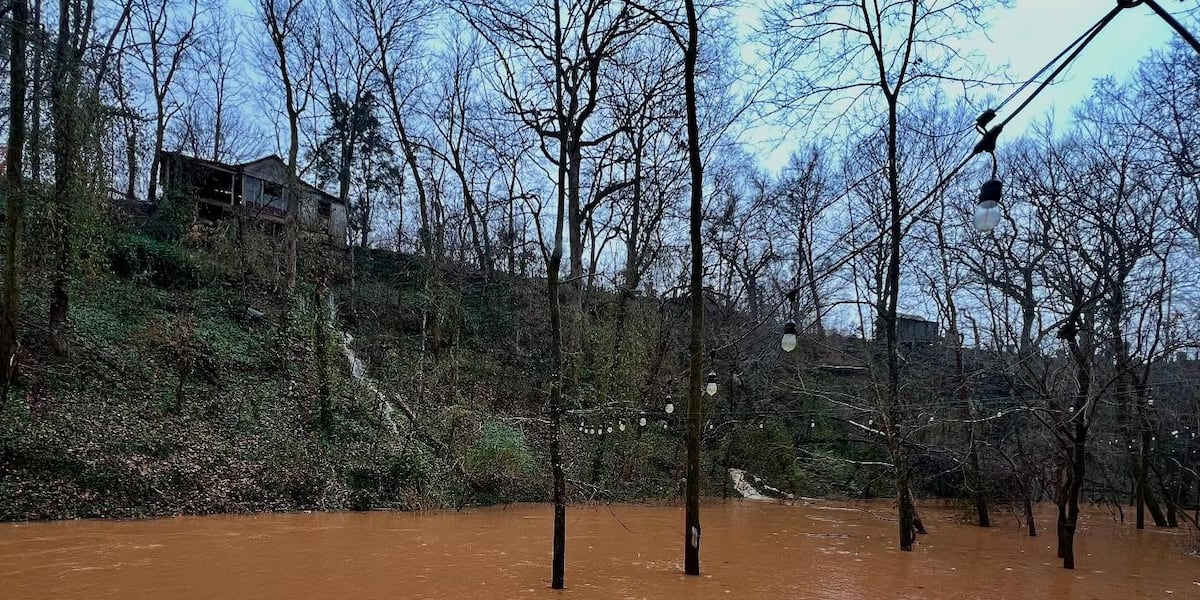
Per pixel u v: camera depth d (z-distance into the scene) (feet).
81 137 51.83
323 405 56.34
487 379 75.31
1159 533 54.80
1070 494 37.52
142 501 41.68
